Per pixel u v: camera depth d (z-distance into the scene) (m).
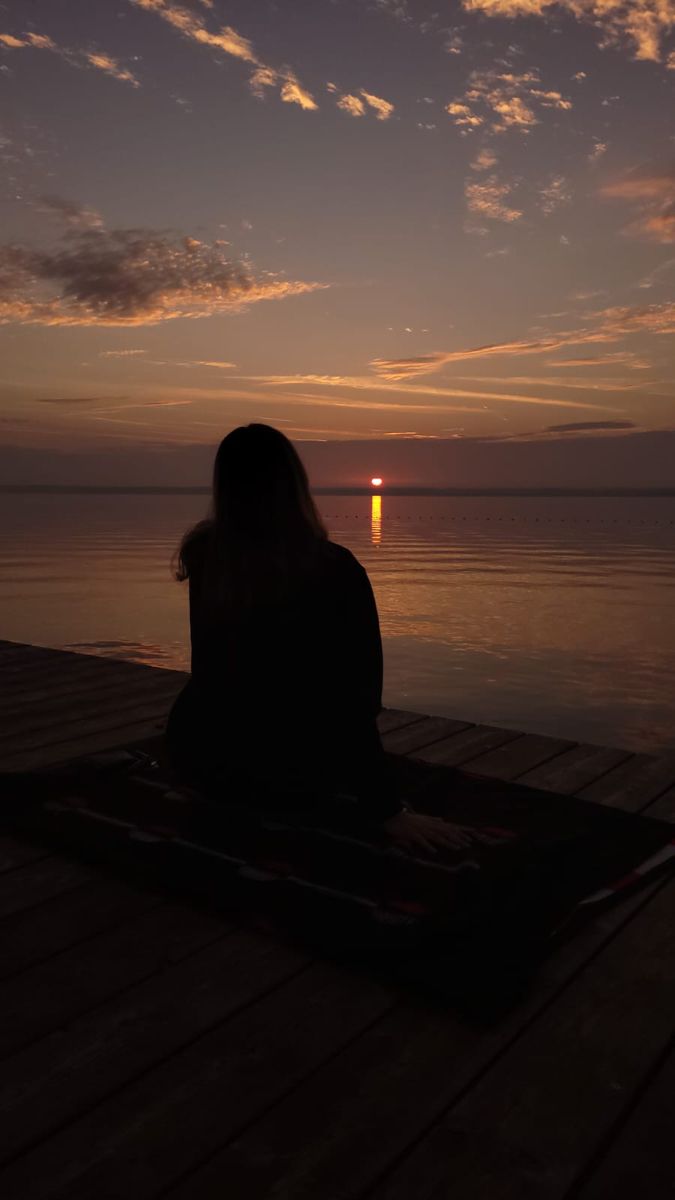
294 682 2.08
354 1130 1.35
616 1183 1.25
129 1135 1.33
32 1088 1.44
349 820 2.38
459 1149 1.31
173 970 1.81
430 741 3.79
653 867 2.25
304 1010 1.68
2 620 21.55
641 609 26.02
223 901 2.00
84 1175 1.25
